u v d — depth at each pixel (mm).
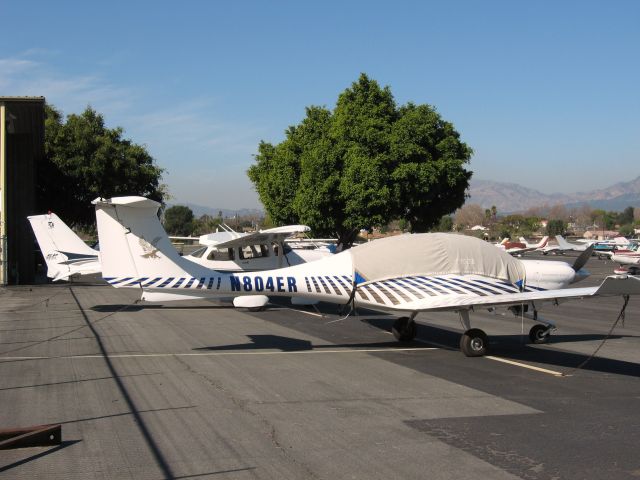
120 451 5211
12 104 23016
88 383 7684
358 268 10398
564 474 4801
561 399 7172
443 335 12156
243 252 17703
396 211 25375
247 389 7457
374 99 25656
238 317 14719
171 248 10461
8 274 24906
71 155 32094
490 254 10773
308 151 26906
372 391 7453
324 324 13586
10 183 25922
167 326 13000
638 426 6109
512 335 12328
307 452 5227
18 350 9992
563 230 112750
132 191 33719
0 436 5293
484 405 6863
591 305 18797
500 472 4828
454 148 25203
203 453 5176
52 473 4707
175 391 7312
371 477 4684
